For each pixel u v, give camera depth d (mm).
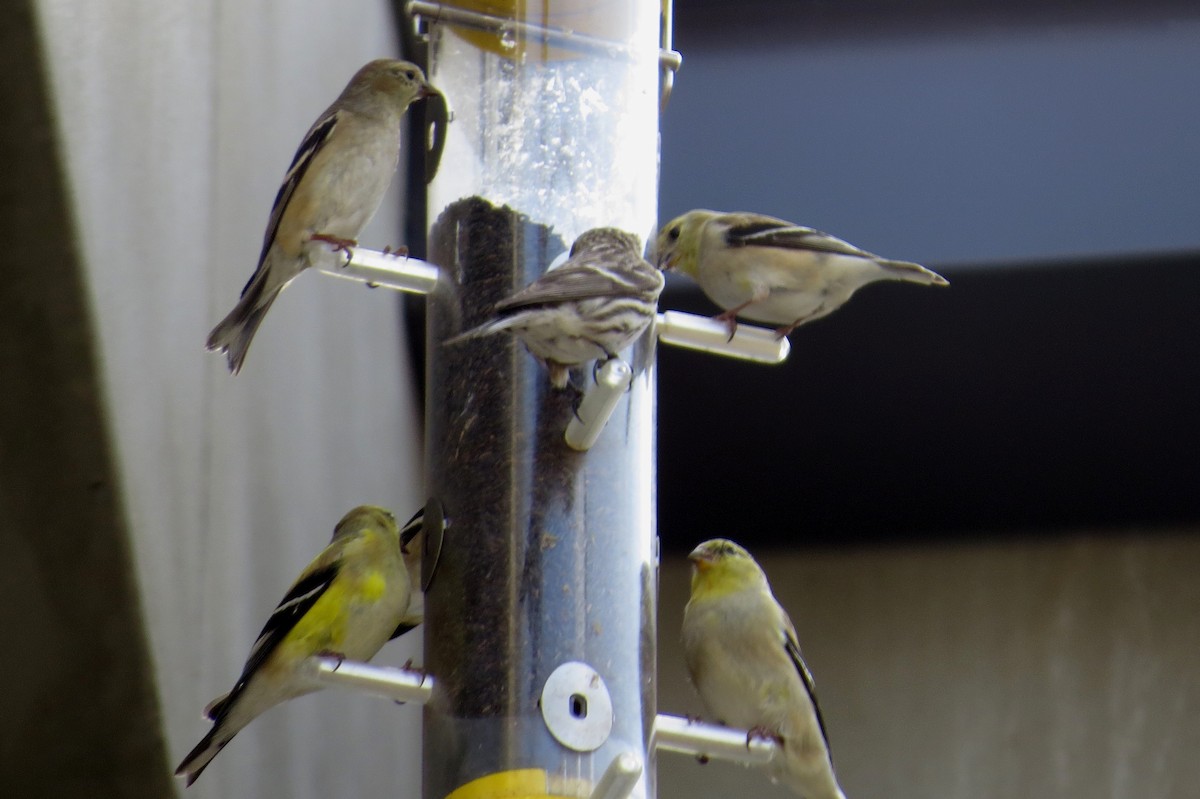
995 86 13070
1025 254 12453
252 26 11781
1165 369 13180
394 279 8594
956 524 14742
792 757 9758
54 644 8508
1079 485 14375
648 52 8867
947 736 14234
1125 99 12930
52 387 8000
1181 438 13766
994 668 14383
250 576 10711
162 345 9359
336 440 12727
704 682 9961
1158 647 14336
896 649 14516
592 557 7883
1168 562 14531
